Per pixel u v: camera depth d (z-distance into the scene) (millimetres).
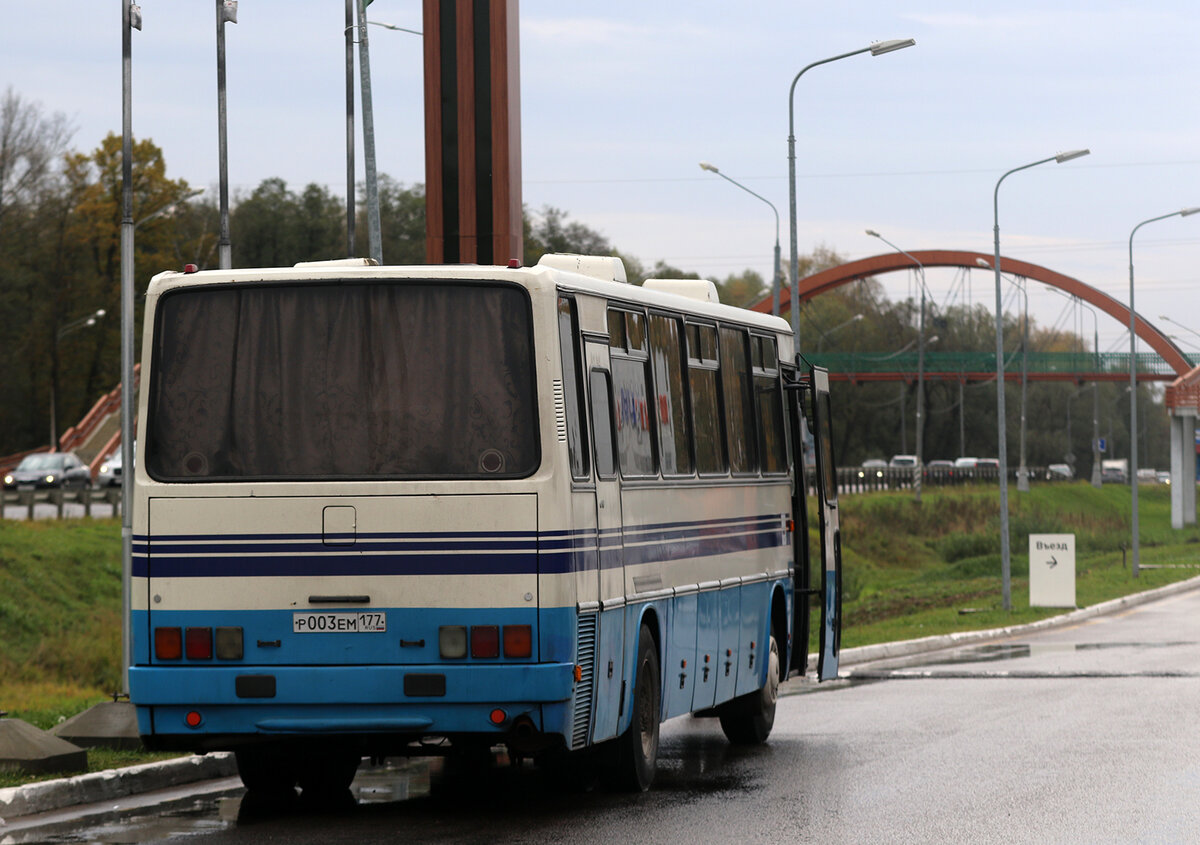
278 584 11859
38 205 120875
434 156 31016
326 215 143625
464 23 30922
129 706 15406
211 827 11641
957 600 53062
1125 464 190375
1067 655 29844
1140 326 128125
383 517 11812
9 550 47906
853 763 15297
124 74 19188
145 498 12070
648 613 13789
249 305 12250
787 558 18672
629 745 13305
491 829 11578
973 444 170000
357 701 11672
